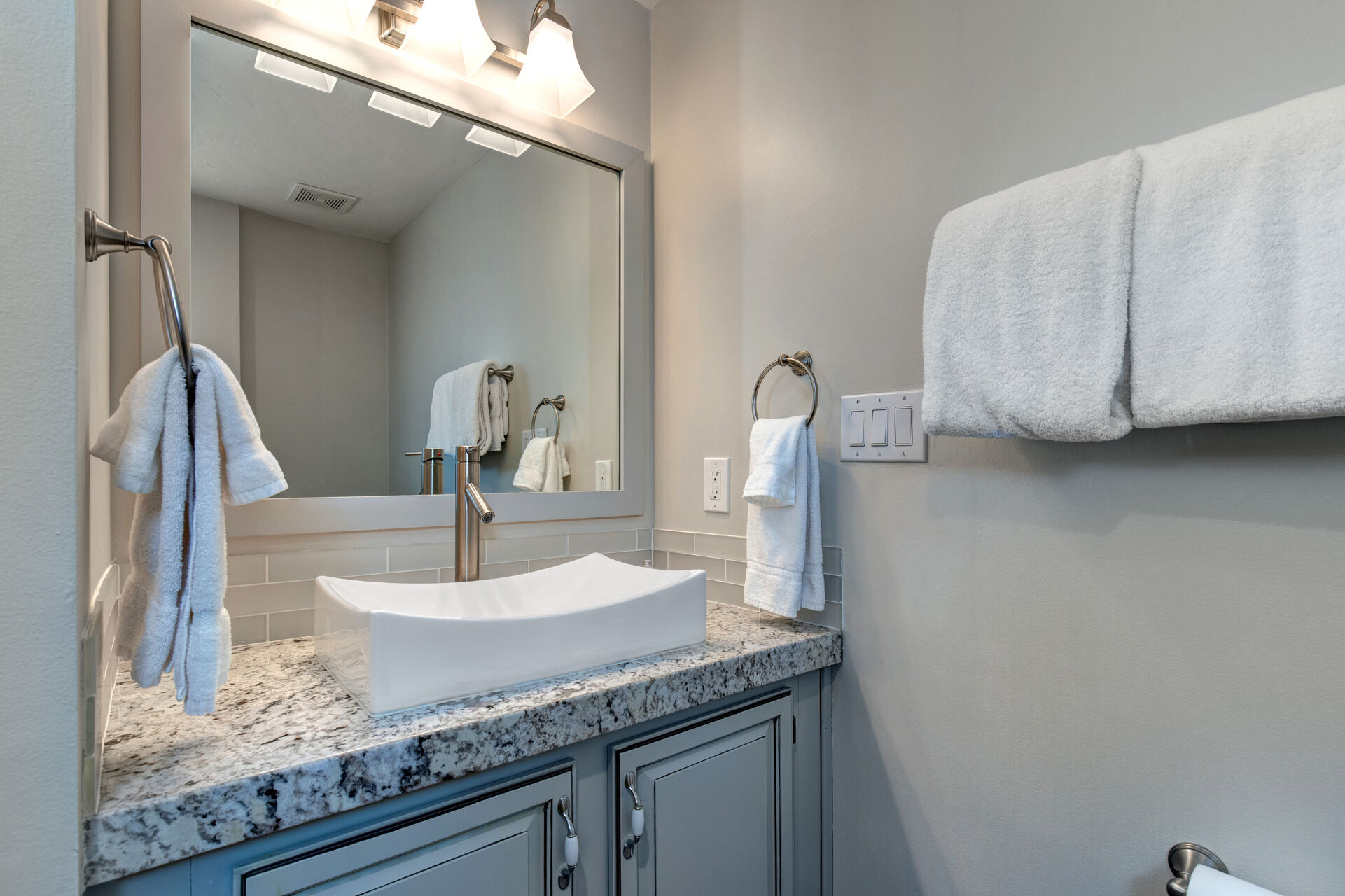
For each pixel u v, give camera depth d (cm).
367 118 125
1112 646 90
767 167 140
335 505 118
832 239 127
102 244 63
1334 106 66
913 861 112
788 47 137
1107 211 80
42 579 49
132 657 65
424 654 80
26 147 49
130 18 101
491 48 129
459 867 76
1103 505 91
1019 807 99
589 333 155
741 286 146
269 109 115
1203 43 83
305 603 115
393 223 128
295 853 65
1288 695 75
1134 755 88
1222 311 71
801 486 122
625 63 165
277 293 115
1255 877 77
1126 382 81
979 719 104
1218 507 81
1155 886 85
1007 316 89
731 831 107
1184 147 77
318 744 69
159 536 64
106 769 64
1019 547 100
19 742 48
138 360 98
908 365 115
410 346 129
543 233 148
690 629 109
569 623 93
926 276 110
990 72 104
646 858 94
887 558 117
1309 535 74
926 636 111
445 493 132
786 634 120
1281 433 76
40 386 49
